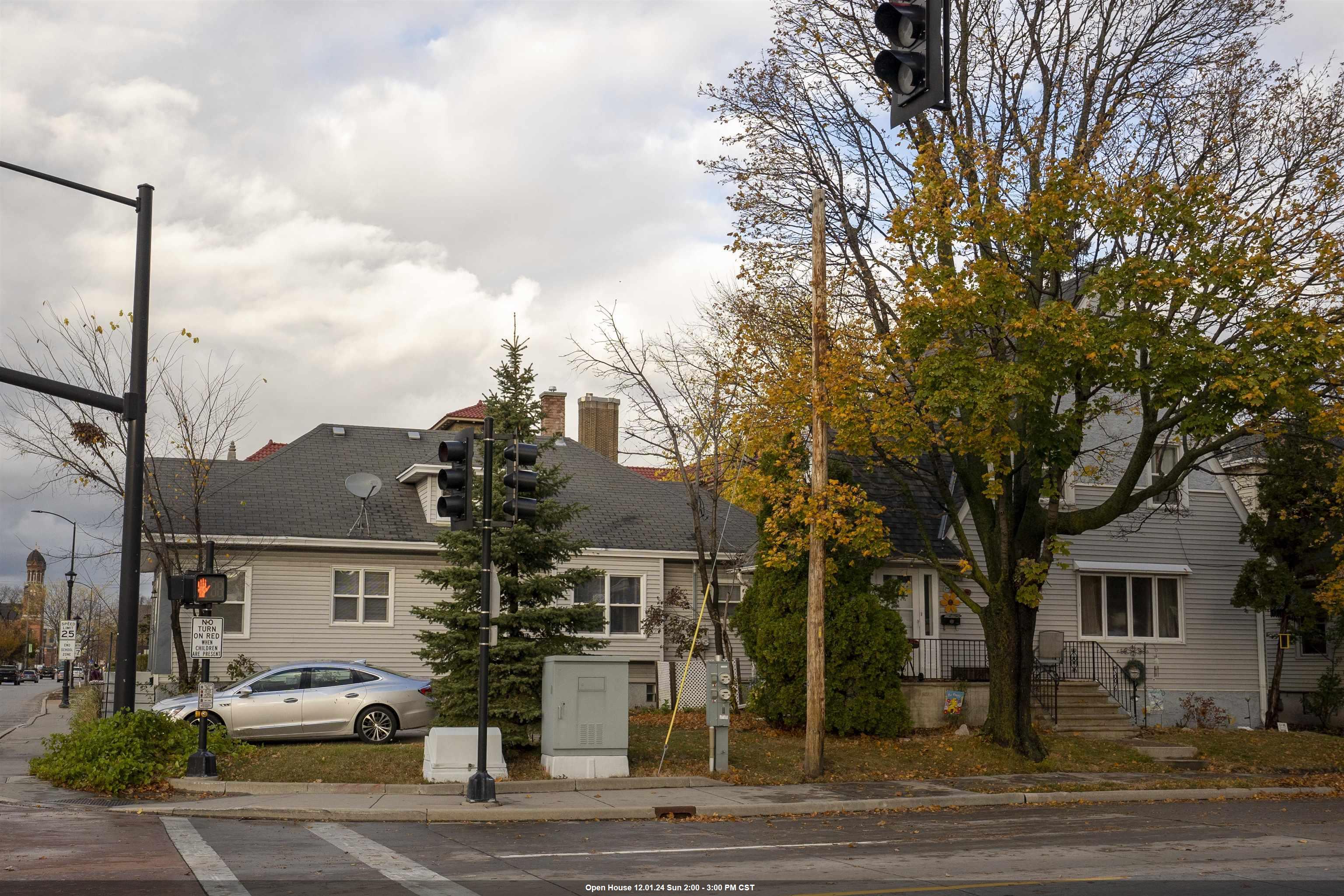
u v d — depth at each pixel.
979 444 19.64
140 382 18.47
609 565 32.12
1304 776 22.23
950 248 21.34
